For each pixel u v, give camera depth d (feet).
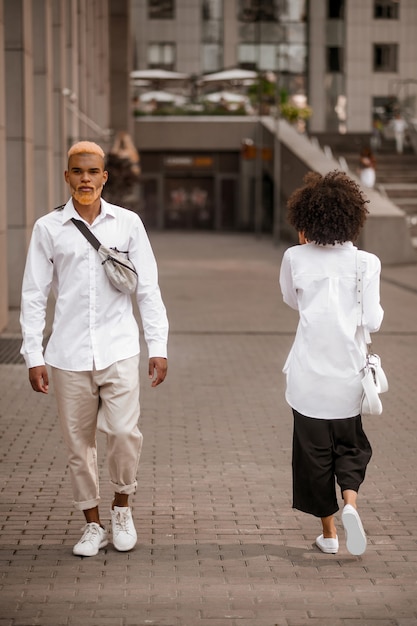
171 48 216.74
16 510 22.53
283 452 28.32
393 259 98.07
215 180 179.83
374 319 19.07
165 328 19.34
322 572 18.60
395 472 26.14
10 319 57.52
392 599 17.20
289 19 217.56
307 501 19.44
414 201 116.16
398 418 32.89
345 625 16.05
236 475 25.79
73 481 19.47
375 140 146.92
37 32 68.74
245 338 51.26
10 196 61.62
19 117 61.05
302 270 19.19
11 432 30.58
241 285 78.89
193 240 147.74
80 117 92.89
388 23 219.61
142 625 15.97
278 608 16.75
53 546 20.02
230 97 175.01
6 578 18.10
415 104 214.07
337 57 219.20
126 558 19.30
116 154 114.11
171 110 173.99
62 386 18.95
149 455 27.86
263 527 21.45
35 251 18.90
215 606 16.83
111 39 155.94
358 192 19.07
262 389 37.96
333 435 19.21
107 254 18.58
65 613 16.44
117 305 19.01
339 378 18.94
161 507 22.89
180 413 33.65
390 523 21.76
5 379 39.24
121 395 18.89
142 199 180.04
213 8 216.54
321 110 219.61
